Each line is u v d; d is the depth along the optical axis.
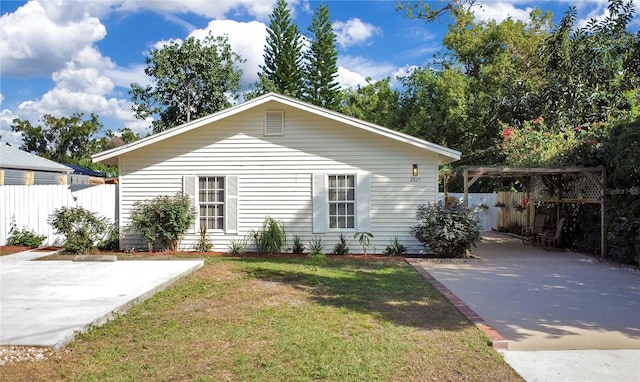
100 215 13.41
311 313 6.01
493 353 4.56
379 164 12.37
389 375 3.97
